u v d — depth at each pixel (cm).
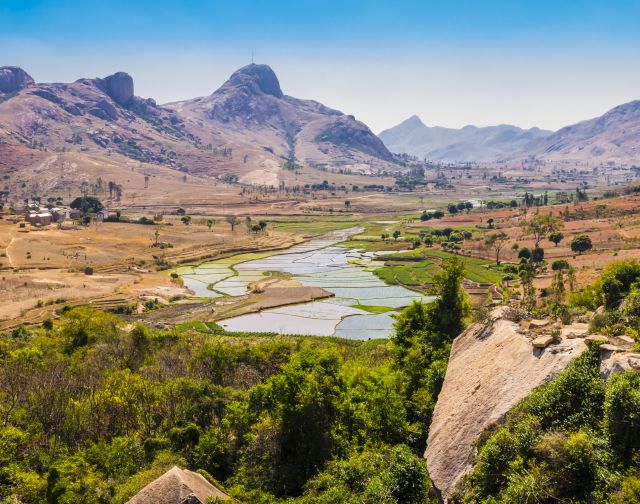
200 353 6906
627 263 5650
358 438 4116
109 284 15962
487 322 4234
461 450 3316
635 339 2994
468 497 2853
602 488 2331
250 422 4612
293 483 3969
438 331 5912
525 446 2691
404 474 3253
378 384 4500
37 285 15288
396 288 15612
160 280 16962
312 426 4166
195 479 3400
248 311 13038
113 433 5219
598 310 5081
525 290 10494
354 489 3462
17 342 9025
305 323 12181
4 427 4722
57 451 4719
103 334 8406
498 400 3309
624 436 2417
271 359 7194
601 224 19975
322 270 18650
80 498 3934
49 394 5359
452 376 4159
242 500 3725
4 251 19325
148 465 4516
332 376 4516
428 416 4359
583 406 2725
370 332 11400
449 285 5981
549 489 2411
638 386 2480
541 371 3158
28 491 4019
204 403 5322
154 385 5816
